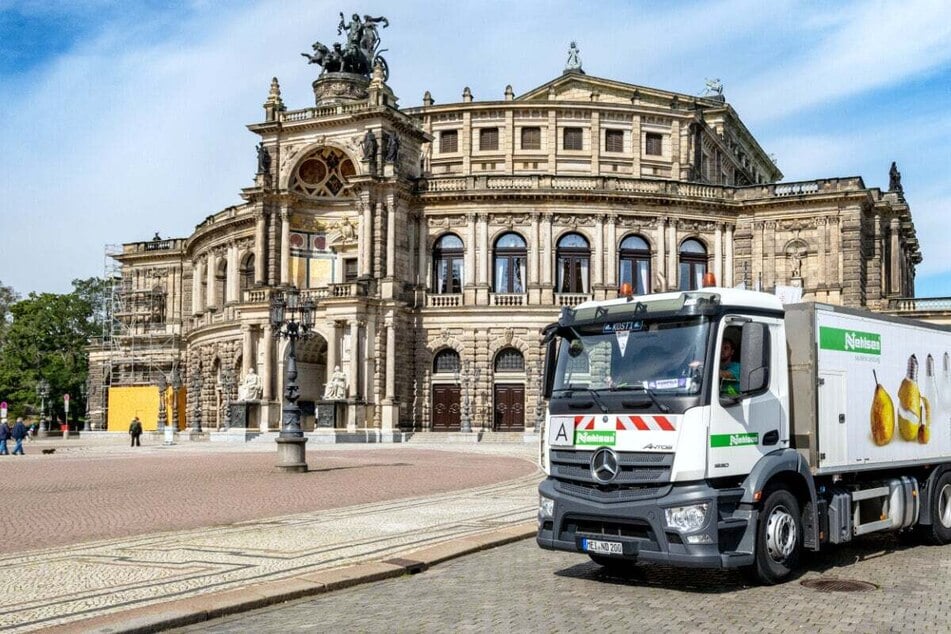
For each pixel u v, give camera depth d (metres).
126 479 42.31
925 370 24.48
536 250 88.81
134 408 116.31
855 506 21.45
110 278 131.62
